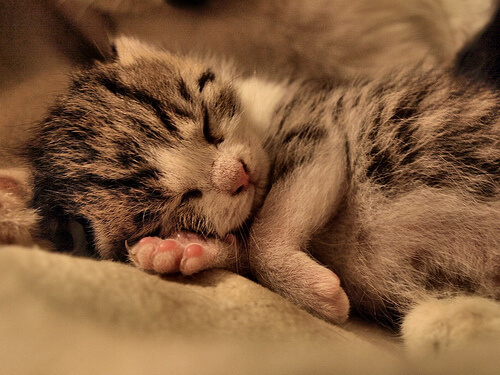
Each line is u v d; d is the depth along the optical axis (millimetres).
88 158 213
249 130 233
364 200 221
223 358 151
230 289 190
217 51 281
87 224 211
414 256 218
